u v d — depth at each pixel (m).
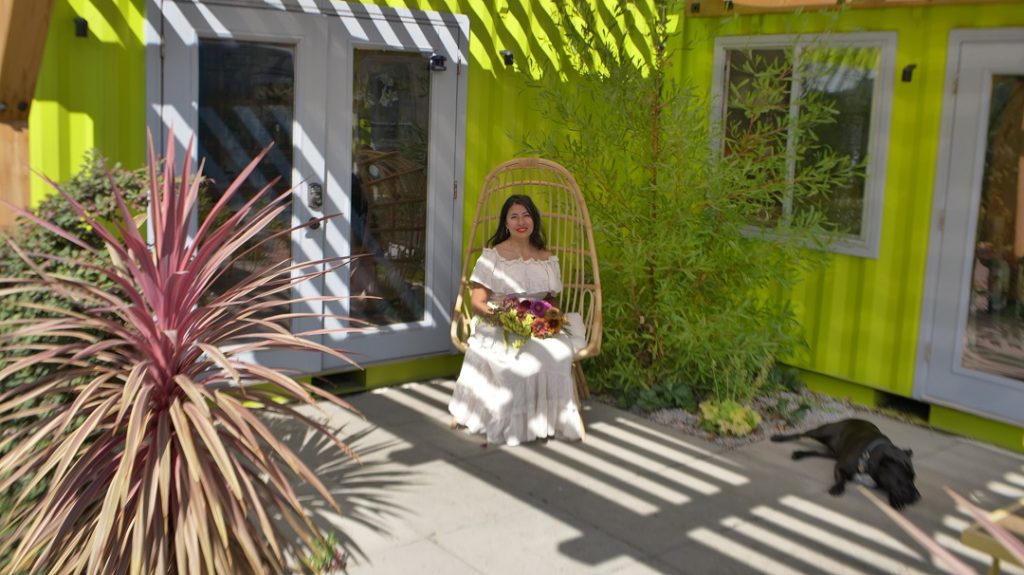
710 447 5.10
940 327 5.44
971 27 5.20
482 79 5.98
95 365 3.17
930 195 5.45
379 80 5.59
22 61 4.10
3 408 2.92
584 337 5.30
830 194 5.96
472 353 5.15
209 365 3.35
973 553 3.93
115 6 4.65
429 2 5.67
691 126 5.56
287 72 5.21
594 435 5.23
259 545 3.24
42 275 2.97
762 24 6.18
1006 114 5.10
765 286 5.81
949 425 5.50
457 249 6.05
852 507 4.38
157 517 3.08
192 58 4.89
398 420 5.32
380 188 5.69
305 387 3.39
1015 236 5.10
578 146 5.80
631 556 3.82
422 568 3.65
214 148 5.03
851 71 5.79
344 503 4.20
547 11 6.15
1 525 3.22
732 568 3.75
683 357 5.68
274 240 5.31
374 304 5.76
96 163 3.74
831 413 5.71
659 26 6.42
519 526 4.06
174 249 3.21
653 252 5.57
